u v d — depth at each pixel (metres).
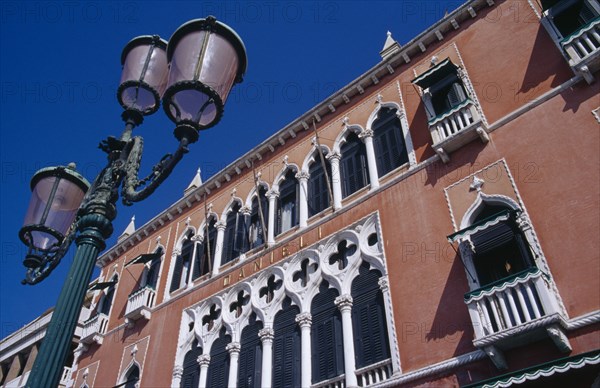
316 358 13.48
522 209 11.20
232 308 17.23
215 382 15.81
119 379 19.42
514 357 9.70
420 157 14.45
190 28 6.08
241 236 18.81
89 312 25.95
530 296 9.46
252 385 14.55
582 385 8.55
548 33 13.31
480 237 11.43
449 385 10.36
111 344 21.50
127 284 23.47
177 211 23.39
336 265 14.74
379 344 12.29
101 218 5.75
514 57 13.80
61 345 4.79
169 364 17.72
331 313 13.89
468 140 13.23
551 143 11.65
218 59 5.96
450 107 14.23
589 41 11.68
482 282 11.18
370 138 16.50
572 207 10.49
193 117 5.66
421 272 12.37
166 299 20.41
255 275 16.97
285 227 17.83
